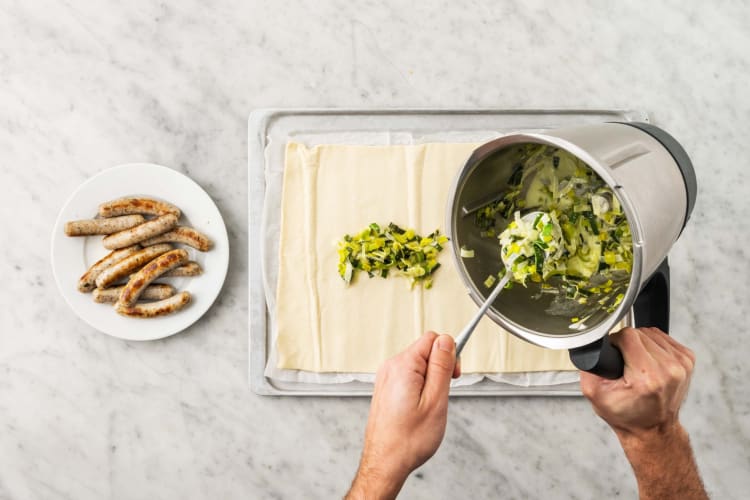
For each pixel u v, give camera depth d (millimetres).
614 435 1802
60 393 1840
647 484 1288
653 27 1848
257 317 1779
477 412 1812
